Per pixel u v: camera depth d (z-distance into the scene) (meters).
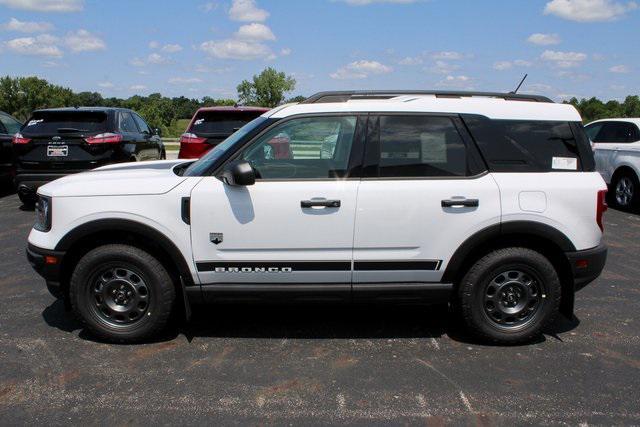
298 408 3.41
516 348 4.30
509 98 4.56
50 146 8.87
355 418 3.31
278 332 4.56
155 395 3.55
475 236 4.13
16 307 5.02
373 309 5.07
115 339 4.26
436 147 4.21
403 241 4.14
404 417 3.32
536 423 3.28
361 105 4.24
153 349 4.22
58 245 4.14
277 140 4.18
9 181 10.89
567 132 4.31
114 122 9.32
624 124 10.70
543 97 4.59
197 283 4.19
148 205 4.09
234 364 3.98
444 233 4.13
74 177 4.54
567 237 4.18
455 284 4.32
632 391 3.65
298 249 4.12
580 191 4.19
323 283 4.20
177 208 4.09
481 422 3.28
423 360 4.07
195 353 4.16
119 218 4.07
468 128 4.23
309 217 4.08
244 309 5.06
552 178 4.21
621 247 7.54
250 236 4.10
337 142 4.18
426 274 4.21
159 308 4.21
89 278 4.18
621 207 10.49
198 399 3.51
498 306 4.27
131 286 4.21
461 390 3.64
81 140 8.87
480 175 4.19
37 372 3.84
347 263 4.16
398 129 4.20
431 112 4.24
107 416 3.31
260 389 3.64
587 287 5.80
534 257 4.19
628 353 4.23
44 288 5.52
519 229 4.14
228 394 3.57
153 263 4.16
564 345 4.36
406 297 4.25
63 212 4.12
